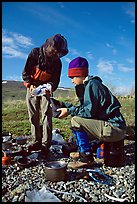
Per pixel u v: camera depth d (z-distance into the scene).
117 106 3.75
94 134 3.76
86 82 3.79
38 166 3.75
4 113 7.59
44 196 2.79
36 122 4.26
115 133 3.65
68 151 4.27
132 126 5.54
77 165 3.61
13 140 5.02
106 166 3.76
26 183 3.18
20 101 9.10
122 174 3.46
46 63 4.05
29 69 4.11
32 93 4.05
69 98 8.66
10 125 6.33
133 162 3.92
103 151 3.85
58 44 3.86
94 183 3.19
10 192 2.97
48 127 4.06
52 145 4.76
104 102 3.68
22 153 4.11
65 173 3.25
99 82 3.74
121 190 3.01
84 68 3.80
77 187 3.08
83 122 3.70
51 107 4.06
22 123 6.54
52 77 4.18
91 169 3.58
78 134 3.74
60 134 5.50
